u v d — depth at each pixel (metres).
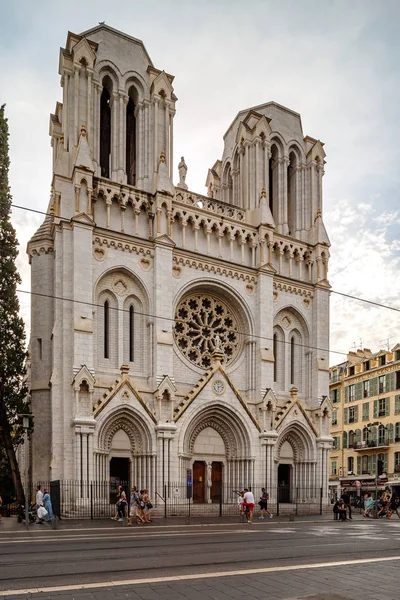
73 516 38.75
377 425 83.62
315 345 55.84
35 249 49.75
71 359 41.94
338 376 96.25
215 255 51.59
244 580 14.99
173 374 47.81
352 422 90.19
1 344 44.91
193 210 50.84
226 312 52.88
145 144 50.16
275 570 16.53
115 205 47.03
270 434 49.12
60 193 44.53
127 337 45.88
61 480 40.16
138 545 22.75
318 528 33.34
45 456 45.34
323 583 14.70
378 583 14.81
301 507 50.34
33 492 44.69
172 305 47.38
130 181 52.06
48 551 20.83
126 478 43.69
